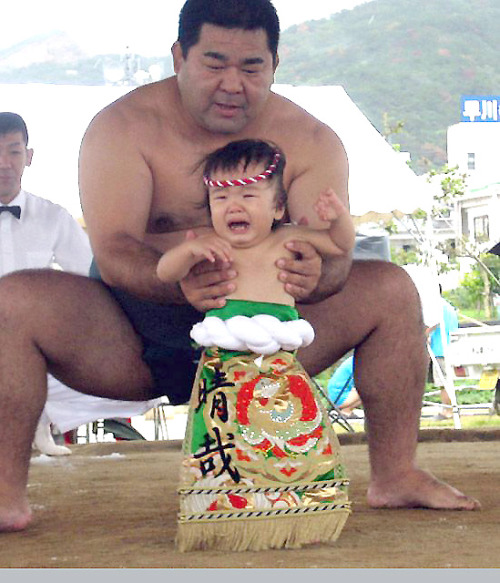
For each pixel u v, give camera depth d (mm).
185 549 2113
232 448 2119
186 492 2125
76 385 2650
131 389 2705
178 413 10398
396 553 2031
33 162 7609
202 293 2232
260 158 2275
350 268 2617
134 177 2684
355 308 2646
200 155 2729
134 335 2658
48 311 2469
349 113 8141
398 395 2670
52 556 2090
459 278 13500
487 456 4199
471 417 9914
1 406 2418
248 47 2578
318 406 2197
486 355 8844
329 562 1944
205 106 2631
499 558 1964
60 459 4785
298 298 2332
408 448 2707
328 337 2662
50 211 5492
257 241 2270
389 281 2664
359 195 7801
